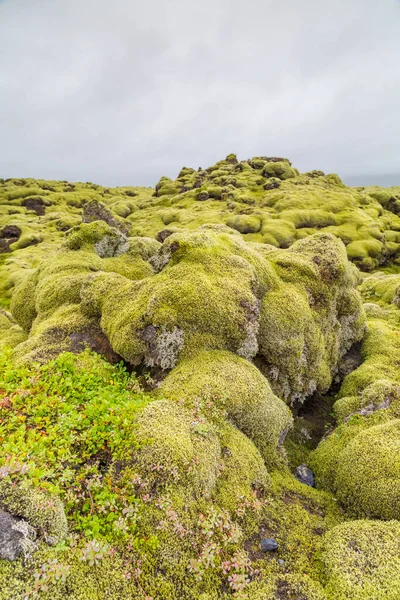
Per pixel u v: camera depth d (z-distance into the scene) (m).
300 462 10.82
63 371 9.77
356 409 12.34
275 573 6.24
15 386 8.88
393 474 8.04
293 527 7.39
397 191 134.50
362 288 30.83
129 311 11.26
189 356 10.55
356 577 5.98
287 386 12.87
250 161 132.50
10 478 5.64
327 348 15.02
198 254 12.84
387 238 78.69
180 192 125.25
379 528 6.96
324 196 96.38
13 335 16.58
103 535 5.69
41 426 7.56
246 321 11.33
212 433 8.16
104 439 7.32
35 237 82.75
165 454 6.82
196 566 5.77
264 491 8.14
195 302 10.96
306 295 14.41
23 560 4.82
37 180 159.75
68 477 6.34
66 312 13.42
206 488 7.01
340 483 8.83
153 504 6.25
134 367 11.02
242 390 9.41
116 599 4.97
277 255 16.36
